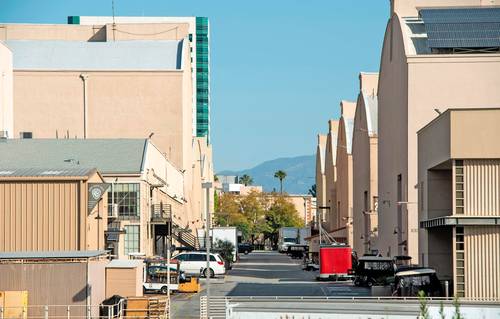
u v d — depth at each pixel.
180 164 197.38
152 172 147.12
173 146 196.38
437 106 136.88
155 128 195.50
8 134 154.50
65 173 108.44
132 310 85.00
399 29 145.38
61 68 196.00
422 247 112.38
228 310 67.75
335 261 140.88
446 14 141.62
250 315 67.31
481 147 91.38
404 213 140.62
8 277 82.56
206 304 84.88
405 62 139.38
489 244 90.69
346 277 140.38
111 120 195.00
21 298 81.50
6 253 87.81
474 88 136.62
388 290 108.44
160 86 195.50
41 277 82.50
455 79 136.88
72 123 194.25
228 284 130.75
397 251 148.50
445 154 95.19
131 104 195.00
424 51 139.12
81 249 105.75
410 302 74.75
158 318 84.38
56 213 106.38
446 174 106.62
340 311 66.81
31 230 106.31
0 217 106.44
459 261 91.12
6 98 153.75
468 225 91.00
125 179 136.62
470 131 91.62
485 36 136.50
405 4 150.75
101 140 146.62
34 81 194.25
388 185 159.62
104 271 88.94
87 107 194.62
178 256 144.00
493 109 91.69
